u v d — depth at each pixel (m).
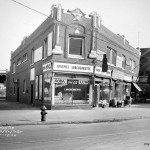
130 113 17.89
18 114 15.33
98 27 21.00
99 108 21.44
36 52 24.22
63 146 6.88
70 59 19.27
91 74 20.11
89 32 20.34
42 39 22.05
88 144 7.23
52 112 16.84
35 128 10.50
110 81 24.00
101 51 21.81
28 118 13.31
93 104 21.75
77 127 11.09
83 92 19.98
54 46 18.67
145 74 38.31
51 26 19.44
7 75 45.34
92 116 15.14
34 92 24.25
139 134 9.29
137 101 34.81
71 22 19.47
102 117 14.77
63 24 19.08
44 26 21.42
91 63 19.94
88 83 20.22
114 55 25.31
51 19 19.36
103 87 22.97
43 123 11.85
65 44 19.14
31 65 25.94
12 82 39.25
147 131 10.10
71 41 19.73
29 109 19.42
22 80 30.98
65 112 17.00
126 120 14.48
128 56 29.53
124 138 8.36
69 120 12.87
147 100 36.31
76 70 19.38
